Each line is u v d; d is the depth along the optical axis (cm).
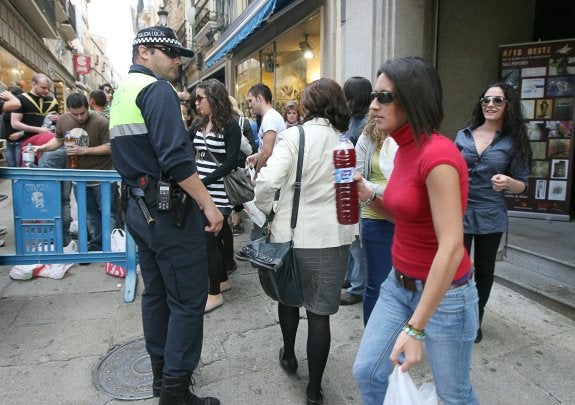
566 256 348
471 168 251
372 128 241
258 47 937
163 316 213
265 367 243
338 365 245
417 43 469
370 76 468
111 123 192
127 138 186
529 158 247
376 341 150
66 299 330
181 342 194
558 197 497
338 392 221
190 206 193
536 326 286
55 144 420
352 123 281
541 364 243
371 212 232
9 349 258
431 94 127
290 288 201
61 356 252
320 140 198
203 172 314
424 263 138
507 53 504
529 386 224
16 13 1323
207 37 1349
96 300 329
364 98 274
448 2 492
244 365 246
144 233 192
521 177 249
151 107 178
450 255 119
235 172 321
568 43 478
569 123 488
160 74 200
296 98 739
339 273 203
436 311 137
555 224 478
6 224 558
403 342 125
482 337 272
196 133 322
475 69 514
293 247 200
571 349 258
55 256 344
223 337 277
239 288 358
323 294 201
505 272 358
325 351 204
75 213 626
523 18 518
